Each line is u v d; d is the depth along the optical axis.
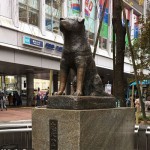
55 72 30.92
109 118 4.91
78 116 4.45
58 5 28.19
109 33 36.66
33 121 4.97
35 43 24.62
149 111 21.95
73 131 4.48
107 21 36.34
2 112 23.09
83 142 4.48
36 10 25.78
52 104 4.89
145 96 23.58
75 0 30.34
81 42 5.04
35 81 59.09
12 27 22.41
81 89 4.90
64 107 4.71
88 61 5.07
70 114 4.51
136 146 6.53
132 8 39.31
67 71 5.18
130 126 5.61
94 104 4.82
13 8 22.77
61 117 4.61
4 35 21.78
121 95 12.23
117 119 5.12
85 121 4.50
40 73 34.22
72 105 4.61
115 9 12.23
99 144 4.71
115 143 5.07
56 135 4.66
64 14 28.69
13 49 23.11
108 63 36.34
